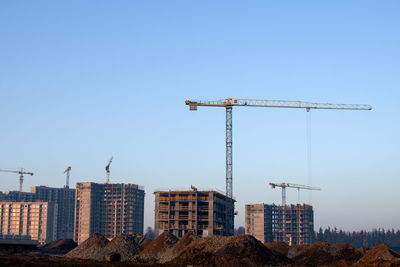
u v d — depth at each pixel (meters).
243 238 109.19
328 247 128.62
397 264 95.62
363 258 109.81
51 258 102.31
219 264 97.56
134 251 133.12
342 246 132.25
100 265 87.12
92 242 142.50
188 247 114.56
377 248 109.62
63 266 80.81
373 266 96.06
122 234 140.12
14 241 131.38
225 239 113.44
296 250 137.38
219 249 107.56
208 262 98.12
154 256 126.88
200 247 111.19
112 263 95.00
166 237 136.50
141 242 150.88
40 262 85.44
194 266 92.25
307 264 119.25
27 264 78.88
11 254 107.12
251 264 98.75
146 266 90.50
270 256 105.62
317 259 122.88
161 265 94.50
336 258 122.44
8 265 76.00
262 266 98.44
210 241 113.06
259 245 108.19
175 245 128.75
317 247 129.12
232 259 99.94
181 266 93.81
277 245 147.38
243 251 103.88
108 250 131.62
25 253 111.06
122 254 129.88
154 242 136.38
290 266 100.19
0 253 108.00
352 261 119.38
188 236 128.38
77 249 139.25
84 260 102.62
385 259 103.88
